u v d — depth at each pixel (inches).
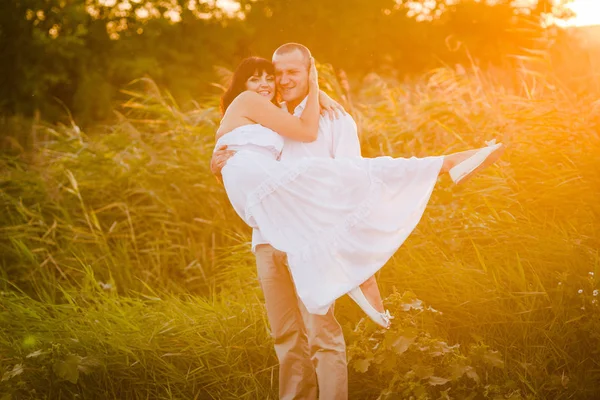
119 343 212.1
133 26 717.9
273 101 184.4
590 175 262.1
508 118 297.3
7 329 225.3
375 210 166.7
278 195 169.0
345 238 165.8
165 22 711.1
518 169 268.8
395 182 168.2
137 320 228.4
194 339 215.9
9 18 655.1
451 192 256.4
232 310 227.5
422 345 185.6
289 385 178.4
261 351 209.2
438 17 767.1
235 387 202.7
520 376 184.7
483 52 718.5
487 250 235.3
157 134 356.2
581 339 197.0
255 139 173.0
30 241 311.7
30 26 663.8
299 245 166.9
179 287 288.0
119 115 372.8
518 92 326.0
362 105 345.1
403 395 177.6
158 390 205.3
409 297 196.7
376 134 313.9
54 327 223.9
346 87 340.5
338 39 731.4
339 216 166.7
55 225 309.4
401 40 746.8
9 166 367.2
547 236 233.8
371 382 194.9
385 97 351.9
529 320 205.2
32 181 338.0
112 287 257.3
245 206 171.6
